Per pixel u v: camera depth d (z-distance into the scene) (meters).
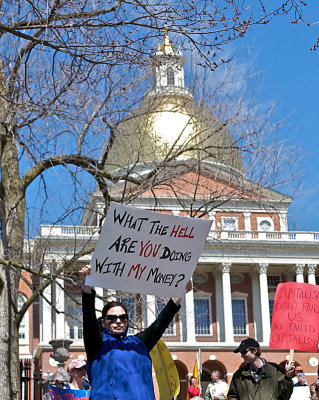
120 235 9.74
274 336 13.29
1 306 19.33
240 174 22.16
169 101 22.67
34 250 20.72
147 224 9.80
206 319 86.00
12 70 19.33
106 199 21.09
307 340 13.18
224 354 82.25
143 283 9.94
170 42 20.42
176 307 10.10
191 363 81.31
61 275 19.36
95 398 9.15
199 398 17.66
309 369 82.75
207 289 86.69
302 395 18.41
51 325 77.56
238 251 84.62
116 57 18.59
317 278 92.44
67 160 19.97
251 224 86.62
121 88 20.41
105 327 9.59
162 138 25.78
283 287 13.35
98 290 67.94
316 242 86.12
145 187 21.78
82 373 14.98
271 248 85.81
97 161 20.47
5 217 19.73
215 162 22.52
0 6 19.41
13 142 20.20
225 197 22.48
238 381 11.84
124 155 23.56
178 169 22.69
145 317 66.25
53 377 16.66
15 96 18.95
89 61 18.55
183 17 17.94
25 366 23.25
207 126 22.58
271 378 11.76
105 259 9.73
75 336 78.31
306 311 13.26
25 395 22.50
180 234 9.95
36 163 19.44
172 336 83.19
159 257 9.94
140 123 22.44
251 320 87.50
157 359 13.55
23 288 77.25
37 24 18.45
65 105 19.25
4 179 19.95
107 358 9.28
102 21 18.31
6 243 19.64
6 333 19.17
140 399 9.14
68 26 17.66
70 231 38.84
